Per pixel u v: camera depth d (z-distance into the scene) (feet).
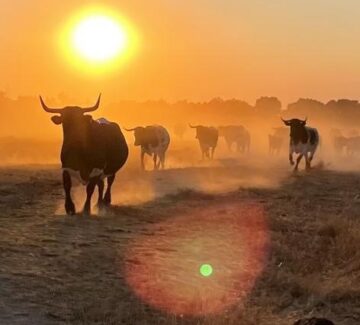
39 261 33.65
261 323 28.12
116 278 32.40
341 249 41.01
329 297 32.04
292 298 31.99
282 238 44.75
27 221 44.91
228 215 53.16
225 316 28.07
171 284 32.30
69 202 48.24
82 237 40.47
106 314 27.14
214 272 35.45
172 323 26.53
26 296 28.32
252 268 36.83
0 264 32.30
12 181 73.41
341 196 70.90
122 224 46.50
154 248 39.55
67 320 26.32
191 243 41.86
